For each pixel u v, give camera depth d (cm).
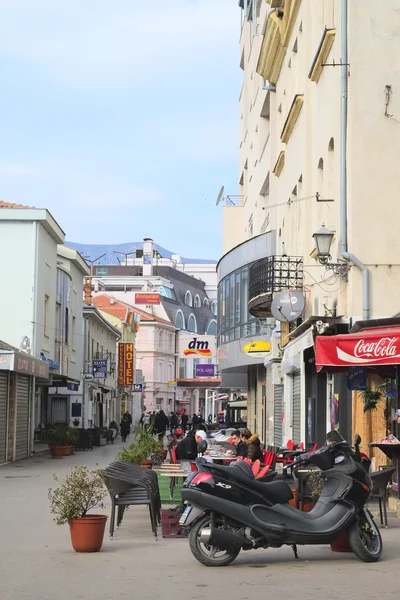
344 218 1745
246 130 4894
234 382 5125
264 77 3344
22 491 2088
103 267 12662
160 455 2042
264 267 2498
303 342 2042
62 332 4859
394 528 1293
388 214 1727
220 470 999
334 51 1878
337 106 1845
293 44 2662
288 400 2750
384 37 1744
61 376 4606
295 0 2516
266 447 2416
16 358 3094
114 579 921
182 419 6531
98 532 1120
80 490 1131
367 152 1731
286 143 2792
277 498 1008
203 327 13412
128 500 1266
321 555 1080
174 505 1739
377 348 1323
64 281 4916
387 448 1432
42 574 954
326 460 1036
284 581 902
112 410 7981
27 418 3778
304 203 2322
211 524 1001
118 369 8362
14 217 4062
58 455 3684
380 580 904
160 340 11606
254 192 4319
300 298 2173
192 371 12569
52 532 1333
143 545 1181
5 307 4053
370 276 1719
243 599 810
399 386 1527
